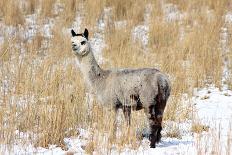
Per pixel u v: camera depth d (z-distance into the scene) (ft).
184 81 163.32
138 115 123.85
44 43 212.84
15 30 224.94
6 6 242.17
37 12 250.98
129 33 219.82
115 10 247.29
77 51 113.60
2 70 165.68
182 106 139.13
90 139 107.86
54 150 107.55
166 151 106.01
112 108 112.37
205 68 179.22
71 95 135.44
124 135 109.29
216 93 163.22
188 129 123.85
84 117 125.49
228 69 185.47
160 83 105.50
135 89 107.45
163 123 124.77
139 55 194.08
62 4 258.98
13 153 103.09
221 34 222.69
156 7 250.37
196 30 219.20
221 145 104.88
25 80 150.10
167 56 189.06
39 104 130.31
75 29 229.25
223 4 252.21
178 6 256.93
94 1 249.55
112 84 110.42
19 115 120.88
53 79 152.05
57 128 112.27
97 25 236.22
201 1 256.52
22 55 190.39
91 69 113.39
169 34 217.36
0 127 112.88
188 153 104.42
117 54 189.06
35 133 116.26
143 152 102.17
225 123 128.36
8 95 138.62
